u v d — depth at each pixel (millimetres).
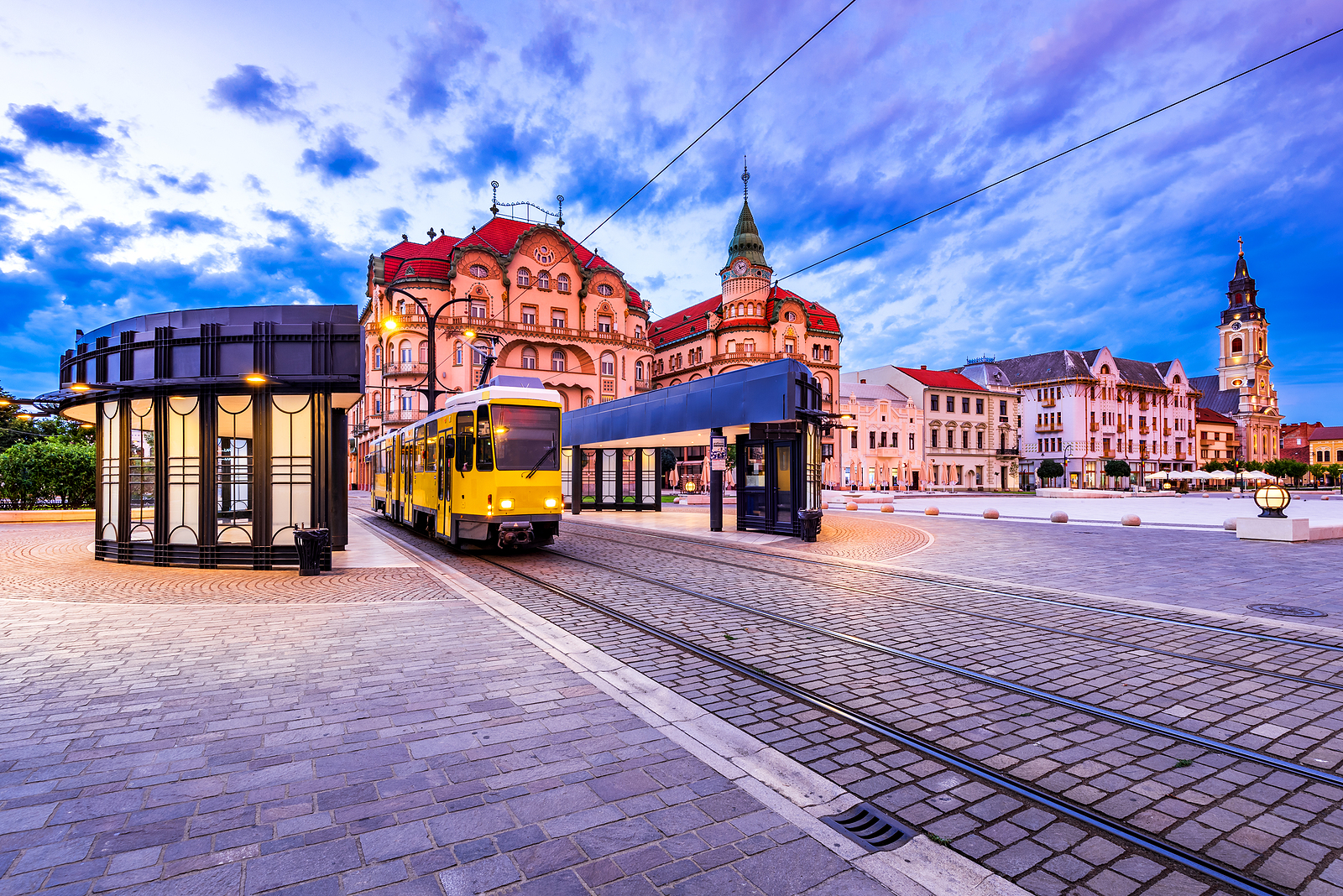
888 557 12992
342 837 2996
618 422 23141
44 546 14820
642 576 10570
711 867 2785
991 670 5578
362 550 14461
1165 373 86688
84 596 8758
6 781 3512
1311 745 4051
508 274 54906
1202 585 9695
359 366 11070
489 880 2688
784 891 2637
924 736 4223
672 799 3363
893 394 68812
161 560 11562
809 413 16078
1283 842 2998
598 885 2664
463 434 13141
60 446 23109
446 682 5191
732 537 17109
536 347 56281
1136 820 3205
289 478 11312
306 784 3494
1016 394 72688
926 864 2820
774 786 3520
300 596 8844
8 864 2764
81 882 2652
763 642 6500
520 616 7598
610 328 59656
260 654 5957
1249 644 6379
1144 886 2689
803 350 62969
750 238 63375
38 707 4602
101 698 4793
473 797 3367
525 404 13070
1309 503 37375
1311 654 6035
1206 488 74062
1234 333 102000
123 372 11484
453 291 53094
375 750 3928
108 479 12281
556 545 15258
